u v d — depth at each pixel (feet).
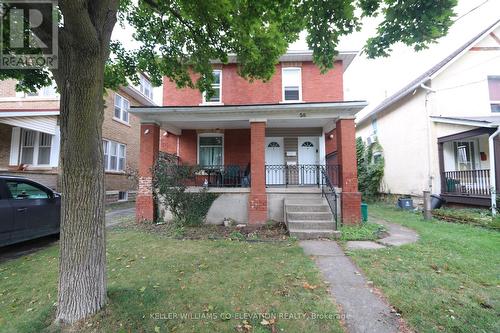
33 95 40.68
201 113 28.04
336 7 13.69
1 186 17.56
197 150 36.17
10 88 41.01
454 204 35.12
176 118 28.55
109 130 46.70
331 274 13.50
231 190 27.45
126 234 22.63
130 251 17.53
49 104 40.55
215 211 27.53
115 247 18.53
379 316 9.48
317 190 26.94
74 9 7.55
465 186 34.22
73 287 9.07
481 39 37.22
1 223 16.89
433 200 34.88
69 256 9.17
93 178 9.41
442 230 23.39
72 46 8.55
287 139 36.60
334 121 28.84
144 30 21.24
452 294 11.02
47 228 20.29
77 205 9.20
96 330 8.55
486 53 37.63
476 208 32.24
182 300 10.61
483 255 15.97
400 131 45.11
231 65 36.11
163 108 27.02
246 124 32.63
